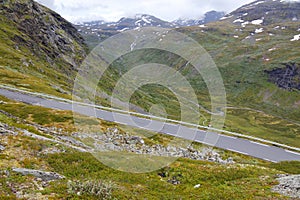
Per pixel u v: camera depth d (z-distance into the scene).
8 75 107.62
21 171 19.80
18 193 16.66
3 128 30.12
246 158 51.72
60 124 47.91
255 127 198.00
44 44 194.00
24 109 55.84
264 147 63.56
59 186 18.31
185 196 22.55
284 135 188.12
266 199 21.06
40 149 27.38
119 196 18.88
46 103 71.62
